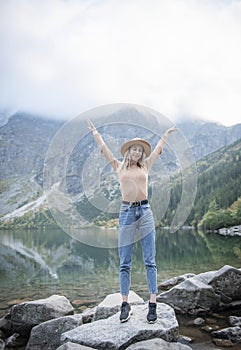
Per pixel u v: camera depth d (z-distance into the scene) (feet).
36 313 17.20
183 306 19.61
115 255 57.88
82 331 13.41
